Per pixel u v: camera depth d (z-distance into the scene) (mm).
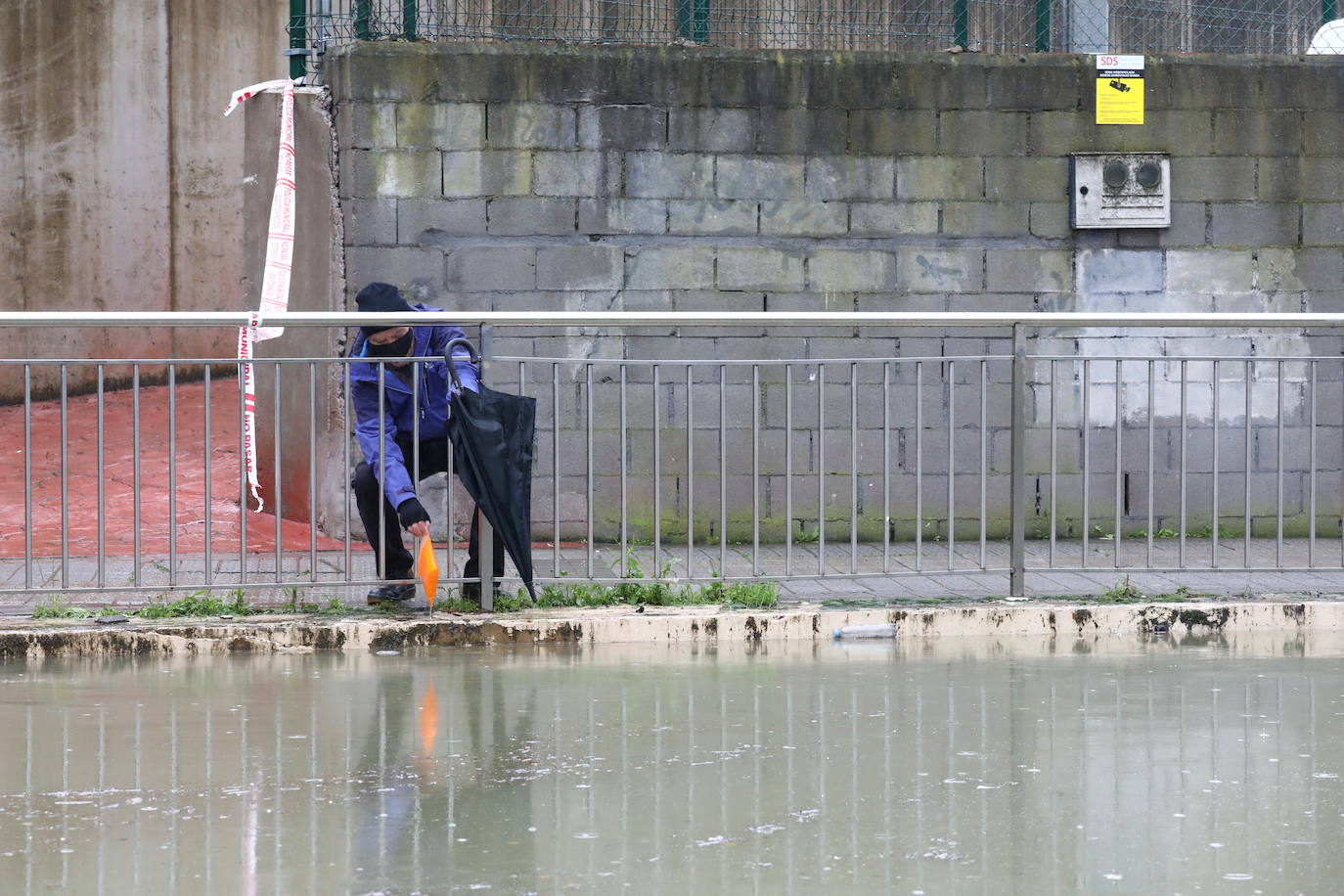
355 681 24578
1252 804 17344
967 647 27859
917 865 15156
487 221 38469
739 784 18188
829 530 39500
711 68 39000
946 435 39844
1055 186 39969
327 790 17969
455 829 16391
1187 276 40438
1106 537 40281
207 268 60375
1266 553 37500
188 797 17672
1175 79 40219
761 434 39281
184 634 27125
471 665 25969
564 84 38562
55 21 57625
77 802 17469
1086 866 15125
